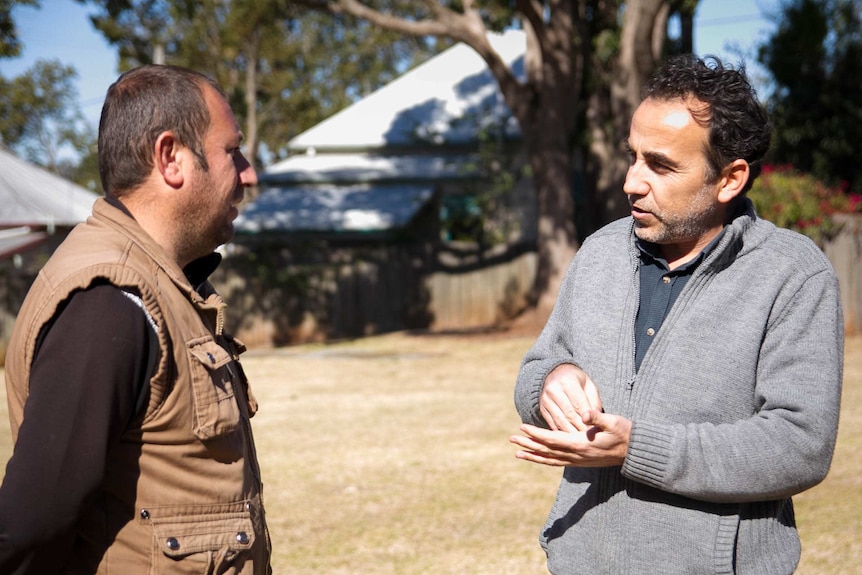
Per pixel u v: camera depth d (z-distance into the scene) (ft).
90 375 5.54
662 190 7.08
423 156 75.15
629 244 7.77
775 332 6.92
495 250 61.16
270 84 115.44
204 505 6.15
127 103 6.31
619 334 7.39
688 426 6.72
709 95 6.96
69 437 5.47
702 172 7.00
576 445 6.66
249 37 95.61
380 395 35.63
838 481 20.56
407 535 17.70
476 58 84.12
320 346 55.21
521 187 67.77
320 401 34.50
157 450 5.95
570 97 56.18
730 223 7.30
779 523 7.14
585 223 69.00
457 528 18.11
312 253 59.88
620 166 56.44
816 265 7.02
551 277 55.83
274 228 64.95
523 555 16.38
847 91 61.93
